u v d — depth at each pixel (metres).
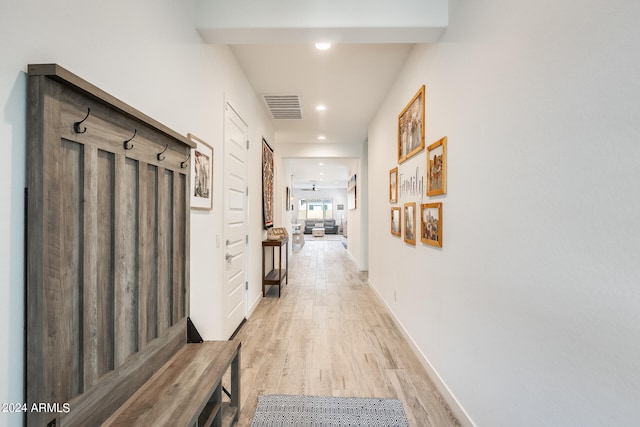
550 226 1.10
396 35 2.11
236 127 3.01
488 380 1.52
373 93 3.78
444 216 2.05
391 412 1.90
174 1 1.75
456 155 1.88
